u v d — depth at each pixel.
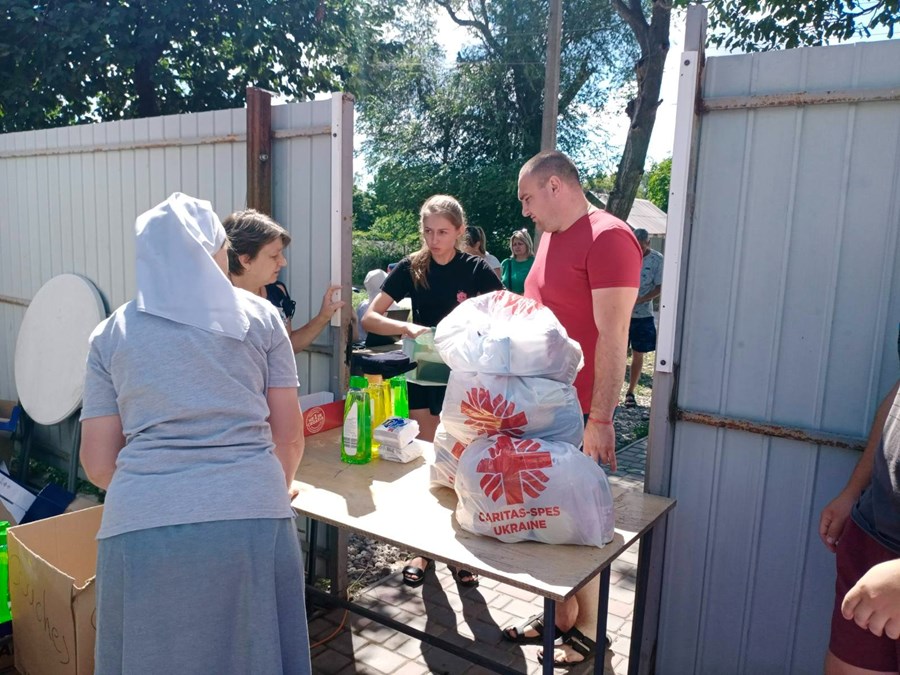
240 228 2.49
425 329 3.08
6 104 7.00
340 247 3.01
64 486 4.55
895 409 1.61
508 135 23.62
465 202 23.28
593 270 2.31
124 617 1.46
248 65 8.18
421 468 2.50
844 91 1.98
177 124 3.61
